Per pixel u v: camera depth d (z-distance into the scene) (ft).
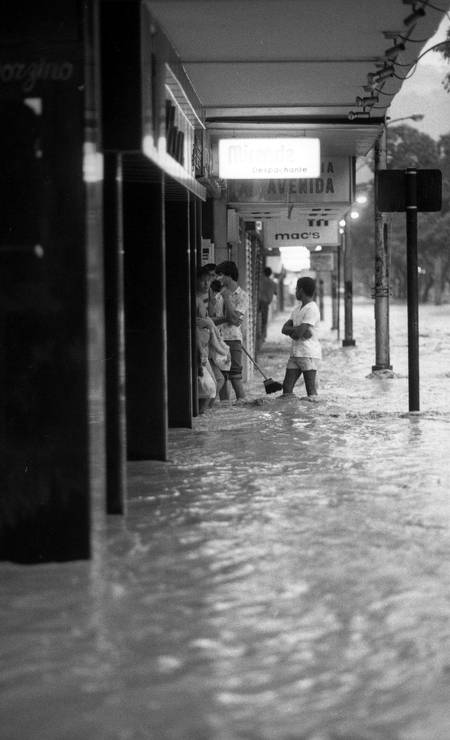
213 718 25.46
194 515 46.93
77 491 39.19
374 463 60.34
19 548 39.32
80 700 26.53
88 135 38.60
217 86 77.15
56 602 34.35
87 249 38.70
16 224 38.73
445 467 58.95
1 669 28.58
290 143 88.12
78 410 39.01
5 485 39.29
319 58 68.95
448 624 32.22
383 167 123.85
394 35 63.10
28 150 38.55
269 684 27.55
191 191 70.95
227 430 74.74
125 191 58.65
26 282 38.86
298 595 35.06
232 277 94.84
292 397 94.48
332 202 110.52
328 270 304.30
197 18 57.52
